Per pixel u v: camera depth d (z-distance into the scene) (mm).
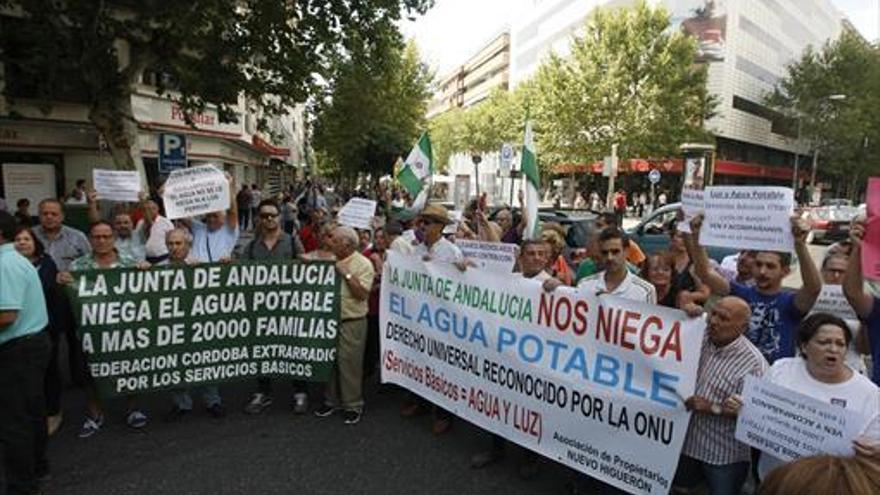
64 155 19438
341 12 16125
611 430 3846
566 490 4285
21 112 17688
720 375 3346
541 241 4812
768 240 3779
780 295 3971
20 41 15906
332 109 32438
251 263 5316
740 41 53562
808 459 1139
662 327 3584
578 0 59719
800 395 2811
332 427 5305
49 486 4203
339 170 45688
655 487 3613
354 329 5348
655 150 36125
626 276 4289
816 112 53281
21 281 3732
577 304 4039
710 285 4203
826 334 2918
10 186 17672
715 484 3430
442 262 5023
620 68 35688
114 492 4148
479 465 4613
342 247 5332
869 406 2857
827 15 80375
